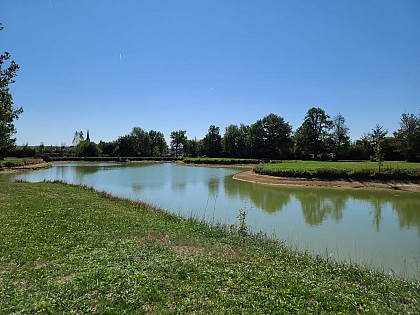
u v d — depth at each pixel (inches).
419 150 2249.0
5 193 802.8
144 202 916.0
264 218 768.3
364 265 424.8
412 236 610.2
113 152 4483.3
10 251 352.5
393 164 1902.1
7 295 247.0
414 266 446.3
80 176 2000.5
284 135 3873.0
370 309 248.1
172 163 3779.5
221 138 4392.2
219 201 1034.7
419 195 1188.5
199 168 2854.3
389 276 373.7
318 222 725.9
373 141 3267.7
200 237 486.0
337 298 266.2
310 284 300.2
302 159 3602.4
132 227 516.4
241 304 247.1
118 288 265.3
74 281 276.4
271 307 242.1
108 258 341.7
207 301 250.7
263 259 384.2
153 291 262.5
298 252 455.8
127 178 1870.1
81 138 5226.4
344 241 575.2
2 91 975.6
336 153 3368.6
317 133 3442.4
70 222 508.1
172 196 1145.4
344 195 1185.4
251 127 3978.8
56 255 348.5
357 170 1502.2
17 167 2504.9
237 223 690.2
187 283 286.8
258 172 1827.0
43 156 3718.0
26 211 571.2
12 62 983.6
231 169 2716.5
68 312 225.0
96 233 451.8
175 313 229.9
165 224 569.0
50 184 1198.9
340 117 3398.1
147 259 349.7
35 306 229.5
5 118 1015.0
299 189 1366.9
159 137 5275.6
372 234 623.8
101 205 733.3
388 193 1243.2
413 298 282.5
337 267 382.9
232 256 386.9
